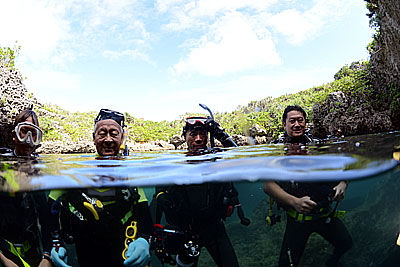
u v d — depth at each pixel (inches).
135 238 104.1
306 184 97.5
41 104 820.0
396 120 572.7
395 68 531.5
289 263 112.5
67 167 128.7
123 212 102.9
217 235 117.5
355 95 647.1
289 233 107.2
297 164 106.1
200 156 153.3
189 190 109.6
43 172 116.6
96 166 130.7
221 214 113.3
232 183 105.1
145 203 108.5
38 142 147.9
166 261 114.1
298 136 180.2
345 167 94.7
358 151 127.1
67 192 99.4
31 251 106.6
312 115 752.3
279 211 108.1
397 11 462.3
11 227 104.7
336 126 656.4
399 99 534.9
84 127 927.7
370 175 93.4
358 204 115.3
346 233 115.9
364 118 611.8
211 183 104.3
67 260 104.7
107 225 101.5
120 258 103.9
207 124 168.1
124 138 155.1
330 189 98.0
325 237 113.5
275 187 100.0
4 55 576.4
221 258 117.7
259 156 134.3
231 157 138.8
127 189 101.3
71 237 103.7
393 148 128.9
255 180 98.4
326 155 121.3
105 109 150.8
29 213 104.9
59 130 775.1
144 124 1412.4
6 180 101.4
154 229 111.5
